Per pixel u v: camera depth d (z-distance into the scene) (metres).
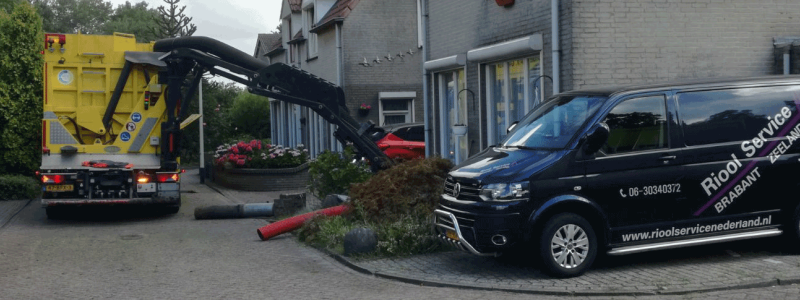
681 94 8.31
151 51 14.70
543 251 7.82
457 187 8.33
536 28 12.70
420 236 9.62
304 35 30.81
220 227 13.18
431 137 17.56
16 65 19.45
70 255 10.48
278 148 21.56
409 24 26.98
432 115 17.42
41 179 13.94
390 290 7.93
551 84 12.20
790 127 8.53
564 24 11.70
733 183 8.27
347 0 27.17
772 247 9.01
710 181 8.20
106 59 14.52
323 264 9.54
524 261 8.86
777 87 8.60
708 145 8.25
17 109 19.38
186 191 21.14
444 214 8.34
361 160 14.22
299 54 31.92
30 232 12.88
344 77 26.50
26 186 18.50
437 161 10.91
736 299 6.95
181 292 8.07
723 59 12.01
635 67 11.67
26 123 19.44
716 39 11.98
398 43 26.88
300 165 21.00
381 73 26.78
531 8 12.84
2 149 19.36
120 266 9.63
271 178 20.52
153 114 14.59
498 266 8.69
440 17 16.61
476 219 7.91
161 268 9.47
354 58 26.55
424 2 17.33
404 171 10.74
